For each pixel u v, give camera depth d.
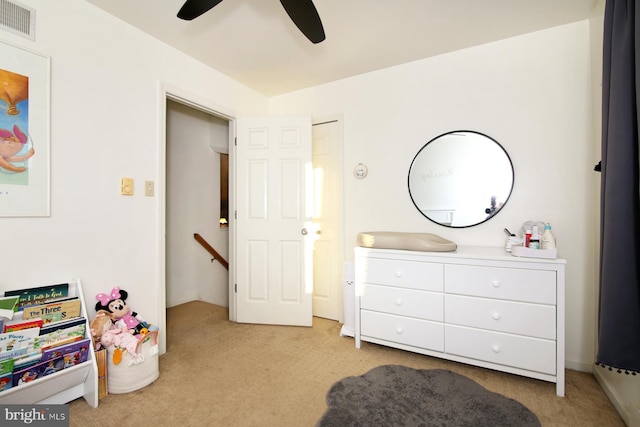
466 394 1.69
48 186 1.62
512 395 1.69
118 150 1.94
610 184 1.32
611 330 1.31
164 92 2.21
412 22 2.00
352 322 2.49
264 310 2.82
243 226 2.86
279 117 2.82
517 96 2.17
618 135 1.29
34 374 1.39
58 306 1.56
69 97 1.70
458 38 2.20
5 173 1.47
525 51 2.14
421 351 2.05
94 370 1.58
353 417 1.49
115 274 1.92
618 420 1.49
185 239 3.56
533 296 1.74
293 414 1.53
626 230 1.27
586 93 1.98
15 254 1.51
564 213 2.04
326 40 2.22
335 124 2.94
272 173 2.82
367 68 2.66
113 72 1.91
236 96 2.88
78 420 1.48
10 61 1.48
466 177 2.33
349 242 2.84
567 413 1.54
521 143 2.16
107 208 1.88
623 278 1.28
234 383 1.81
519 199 2.16
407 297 2.10
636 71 1.19
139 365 1.75
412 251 2.09
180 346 2.33
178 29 2.07
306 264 2.76
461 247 2.22
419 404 1.60
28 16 1.54
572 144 2.02
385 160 2.66
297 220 2.78
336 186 2.93
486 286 1.85
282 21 1.99
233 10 1.88
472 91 2.31
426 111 2.49
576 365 1.99
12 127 1.49
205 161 3.68
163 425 1.45
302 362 2.07
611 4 1.45
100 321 1.71
